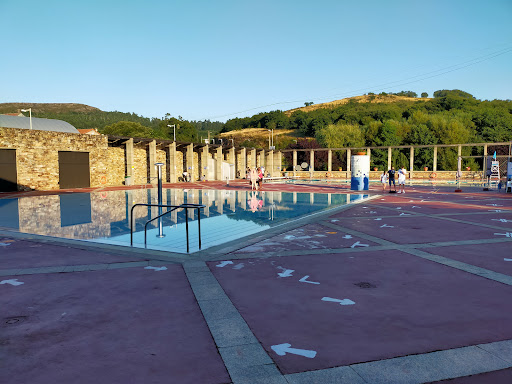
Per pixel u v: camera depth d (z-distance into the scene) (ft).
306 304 13.56
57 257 20.59
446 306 13.29
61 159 88.22
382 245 23.54
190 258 20.27
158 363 9.45
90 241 24.94
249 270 17.97
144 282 16.15
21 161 79.87
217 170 135.95
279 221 35.50
